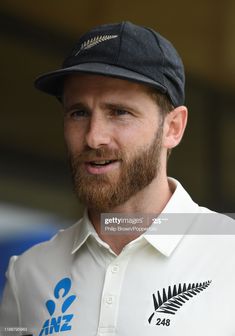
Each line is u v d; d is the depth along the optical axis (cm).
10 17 1705
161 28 1838
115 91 660
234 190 2183
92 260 697
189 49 1928
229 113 2164
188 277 665
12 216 1772
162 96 683
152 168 675
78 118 675
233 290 655
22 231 1762
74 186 672
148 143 669
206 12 1862
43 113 1814
